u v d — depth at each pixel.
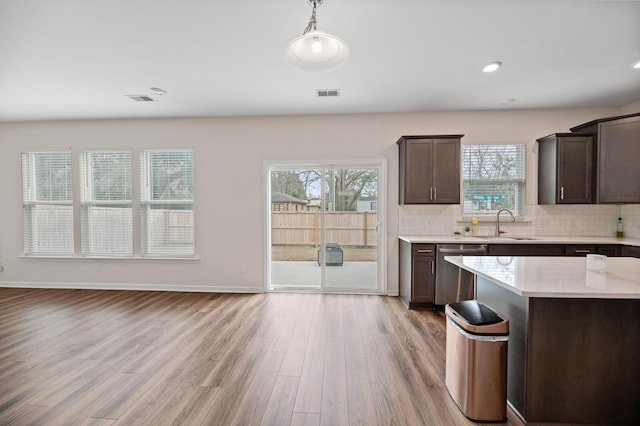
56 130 4.62
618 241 3.53
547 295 1.53
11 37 2.39
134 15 2.13
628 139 3.55
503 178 4.27
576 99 3.82
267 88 3.44
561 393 1.75
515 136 4.22
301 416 1.83
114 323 3.26
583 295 1.51
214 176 4.50
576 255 3.57
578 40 2.47
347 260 4.45
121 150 4.57
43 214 4.68
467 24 2.25
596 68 2.98
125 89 3.45
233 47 2.57
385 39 2.44
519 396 1.83
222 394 2.04
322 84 3.32
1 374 2.27
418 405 1.94
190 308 3.75
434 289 3.71
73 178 4.63
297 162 4.41
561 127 4.17
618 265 2.22
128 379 2.21
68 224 4.68
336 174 4.45
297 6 2.04
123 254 4.64
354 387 2.12
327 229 4.47
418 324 3.26
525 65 2.91
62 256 4.64
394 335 2.98
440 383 2.18
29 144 4.64
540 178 4.15
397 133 4.32
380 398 2.00
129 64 2.86
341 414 1.85
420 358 2.53
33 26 2.25
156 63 2.84
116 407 1.90
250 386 2.13
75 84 3.30
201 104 3.94
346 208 4.44
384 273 4.34
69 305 3.86
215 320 3.35
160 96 3.66
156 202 4.57
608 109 4.09
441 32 2.35
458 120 4.27
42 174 4.68
